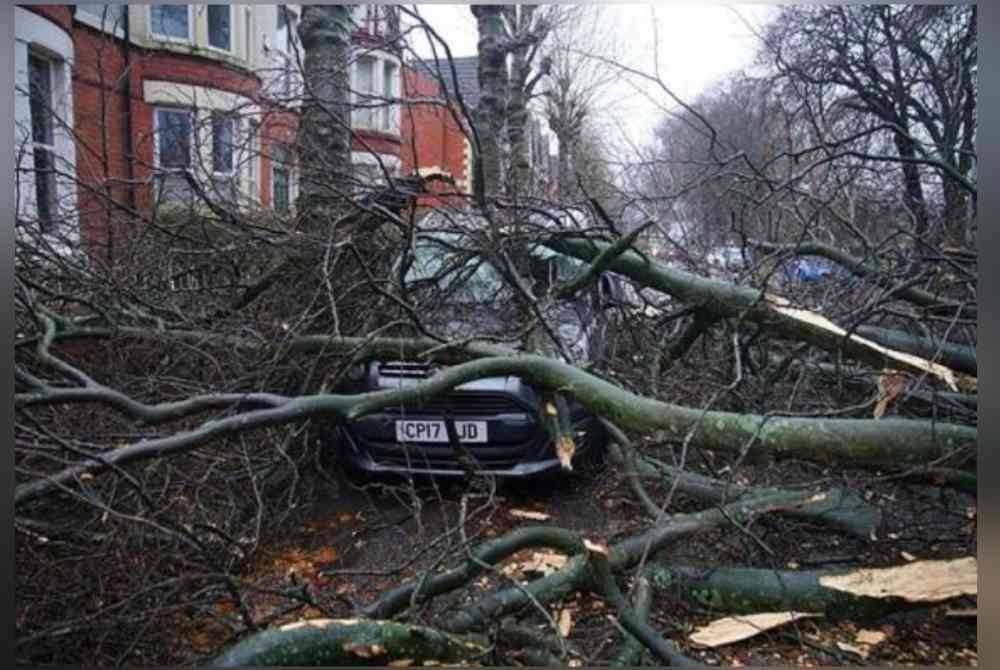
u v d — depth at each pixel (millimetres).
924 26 7691
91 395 2707
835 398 4441
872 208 5402
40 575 2541
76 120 6727
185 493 3365
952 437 2826
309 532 3602
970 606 2633
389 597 2625
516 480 3904
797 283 4891
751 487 3545
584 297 4414
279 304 4355
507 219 4422
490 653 2305
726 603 2750
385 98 4055
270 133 4914
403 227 3734
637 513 3752
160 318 3994
